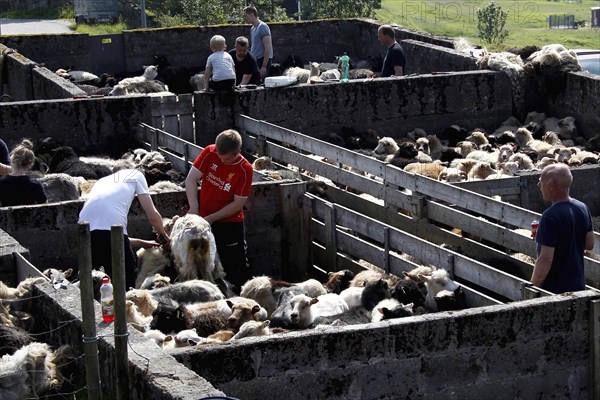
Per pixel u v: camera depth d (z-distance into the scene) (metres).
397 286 12.39
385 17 68.19
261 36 25.14
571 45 63.06
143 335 9.15
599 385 10.15
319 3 55.56
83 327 8.34
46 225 13.80
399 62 22.84
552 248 10.55
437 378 9.65
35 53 28.64
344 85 21.77
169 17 52.78
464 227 14.09
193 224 12.83
